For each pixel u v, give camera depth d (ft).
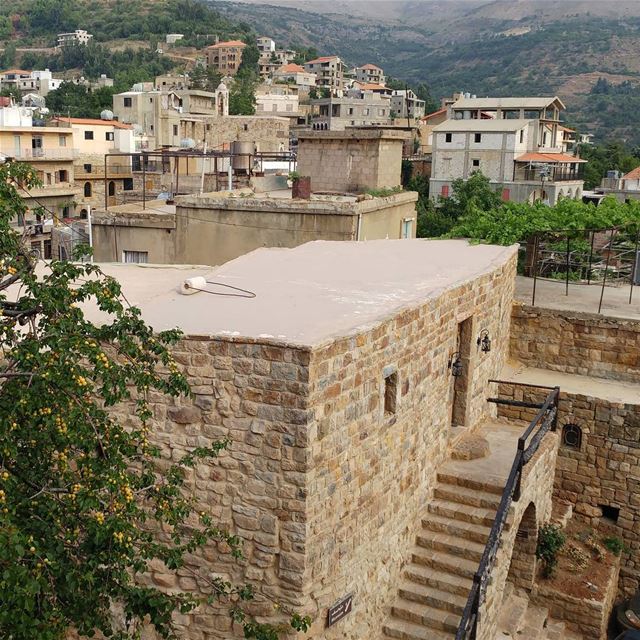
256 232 62.49
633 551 47.80
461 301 39.09
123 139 225.76
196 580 27.73
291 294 33.83
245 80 447.42
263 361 25.73
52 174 196.13
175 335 23.13
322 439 26.21
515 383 48.60
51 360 19.72
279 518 26.16
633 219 59.06
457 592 32.71
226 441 25.34
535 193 233.55
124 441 21.57
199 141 251.60
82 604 20.66
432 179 251.80
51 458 22.34
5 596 17.08
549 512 45.65
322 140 76.54
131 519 24.31
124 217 66.18
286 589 26.40
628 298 57.67
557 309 53.06
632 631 43.34
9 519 18.08
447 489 37.17
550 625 41.88
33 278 21.29
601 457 48.26
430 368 35.27
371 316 30.07
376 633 31.40
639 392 49.16
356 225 59.93
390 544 32.32
